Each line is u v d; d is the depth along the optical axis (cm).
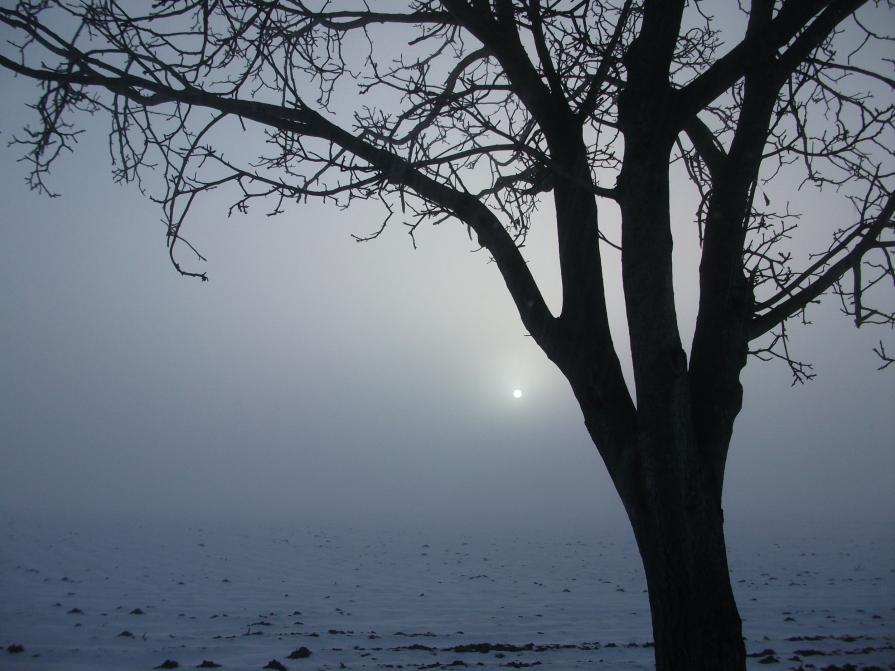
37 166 447
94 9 426
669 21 371
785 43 364
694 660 322
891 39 470
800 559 7738
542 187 476
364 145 409
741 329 369
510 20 419
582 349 373
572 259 388
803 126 430
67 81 408
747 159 372
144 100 421
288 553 8756
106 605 4169
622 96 379
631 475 350
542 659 1859
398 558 8269
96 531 12344
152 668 1975
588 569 7131
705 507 339
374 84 482
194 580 5859
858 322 425
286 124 412
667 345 338
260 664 1956
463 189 402
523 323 399
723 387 361
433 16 462
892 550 8844
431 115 479
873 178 449
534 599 4753
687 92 363
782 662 1554
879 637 2450
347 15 458
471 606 4366
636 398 350
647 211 350
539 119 419
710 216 381
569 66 446
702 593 329
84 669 1972
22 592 4738
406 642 2631
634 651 2089
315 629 3189
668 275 346
